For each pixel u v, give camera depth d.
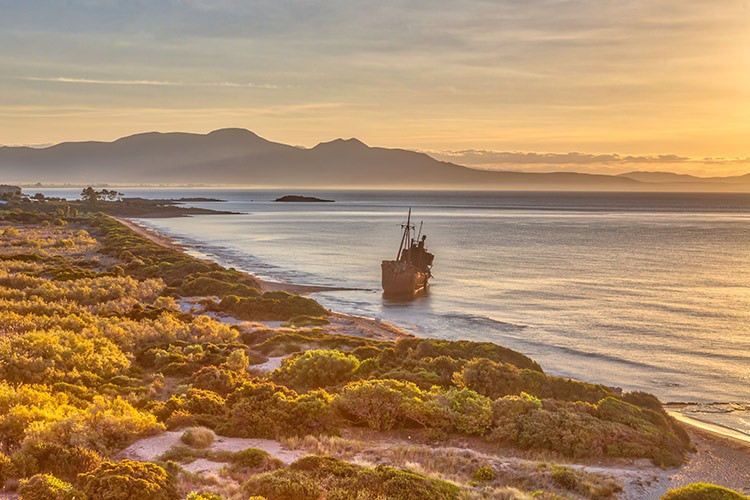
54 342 35.75
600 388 33.59
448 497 18.17
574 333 60.56
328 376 34.78
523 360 41.19
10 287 65.81
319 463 19.72
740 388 42.59
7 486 17.30
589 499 20.39
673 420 31.52
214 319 58.84
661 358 50.84
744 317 68.31
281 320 61.88
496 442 26.34
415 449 23.61
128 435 22.69
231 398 28.38
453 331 61.62
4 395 24.41
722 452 28.56
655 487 22.41
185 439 23.02
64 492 16.06
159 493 16.72
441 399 28.48
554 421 27.03
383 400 27.55
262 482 17.94
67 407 25.16
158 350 40.00
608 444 26.25
